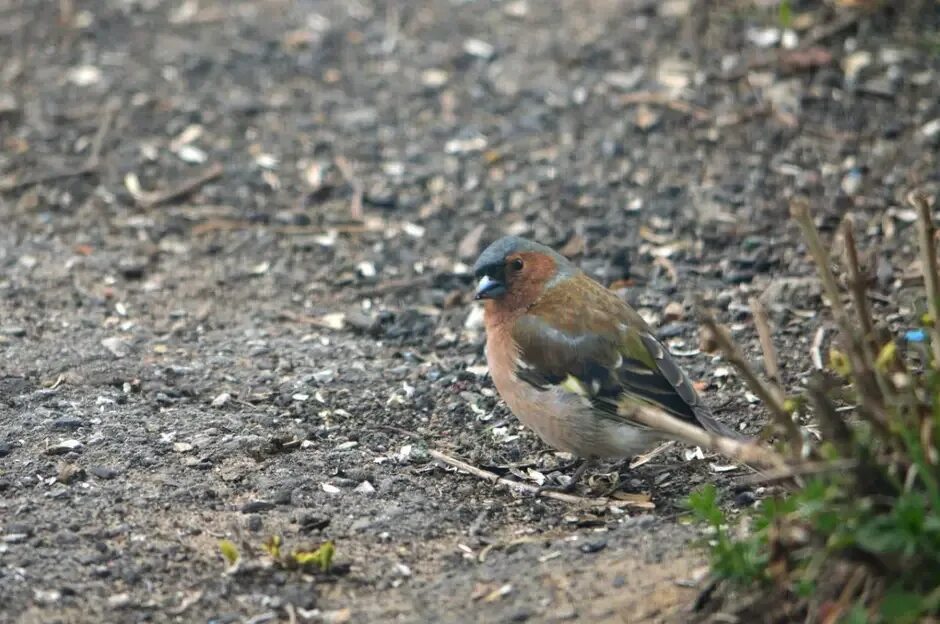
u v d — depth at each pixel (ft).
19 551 27.32
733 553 23.38
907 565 21.31
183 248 45.03
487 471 32.53
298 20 58.85
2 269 43.09
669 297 40.73
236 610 25.71
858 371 22.56
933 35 51.39
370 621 25.26
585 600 25.31
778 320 38.81
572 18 57.41
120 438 32.58
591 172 47.83
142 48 56.95
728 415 34.24
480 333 39.91
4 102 53.11
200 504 29.81
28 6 60.54
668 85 51.93
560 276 32.01
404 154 49.83
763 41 53.21
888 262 40.70
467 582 26.61
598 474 32.35
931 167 45.42
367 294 42.39
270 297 42.29
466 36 56.95
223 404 35.04
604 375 30.55
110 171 49.19
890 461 22.71
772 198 45.29
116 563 27.12
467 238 44.93
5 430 32.76
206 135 51.21
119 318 40.50
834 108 49.19
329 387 36.24
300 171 49.19
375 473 31.86
